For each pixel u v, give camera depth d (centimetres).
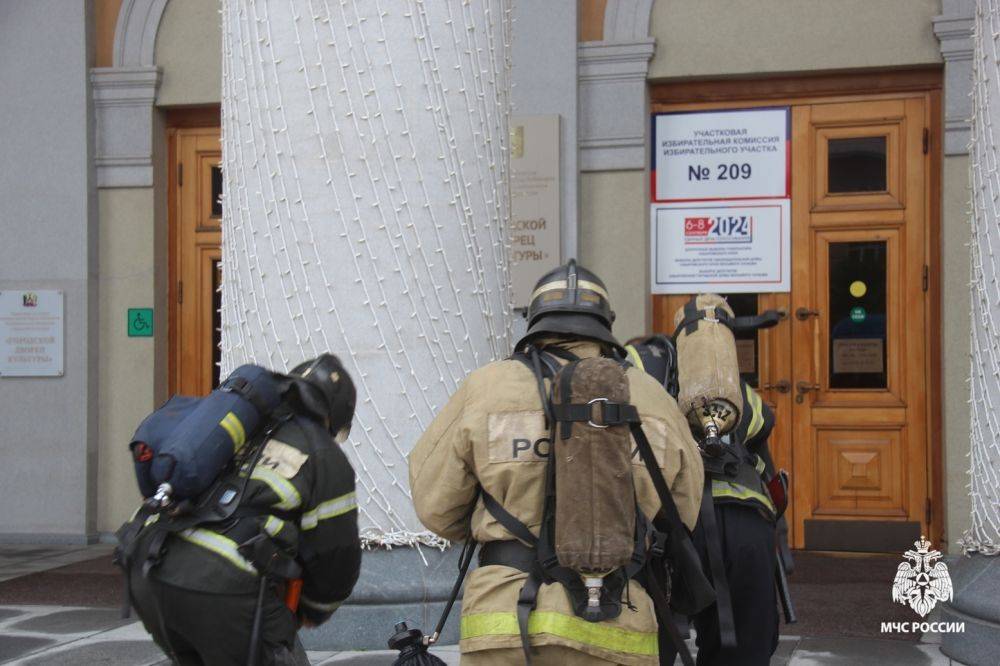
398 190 530
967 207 755
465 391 277
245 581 286
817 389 801
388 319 529
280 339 534
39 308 895
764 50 795
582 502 251
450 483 274
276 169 534
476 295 546
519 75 805
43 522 892
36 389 895
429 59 534
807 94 804
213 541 287
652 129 823
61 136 895
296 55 530
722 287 816
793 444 803
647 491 272
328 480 300
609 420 254
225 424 291
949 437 754
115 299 901
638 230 802
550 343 285
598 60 806
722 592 340
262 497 291
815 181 804
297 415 309
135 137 896
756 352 812
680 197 820
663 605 273
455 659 494
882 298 792
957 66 757
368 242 529
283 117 532
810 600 640
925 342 783
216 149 911
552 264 796
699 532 345
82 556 836
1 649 542
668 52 806
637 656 258
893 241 791
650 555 271
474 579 265
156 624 295
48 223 897
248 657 287
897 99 790
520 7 805
